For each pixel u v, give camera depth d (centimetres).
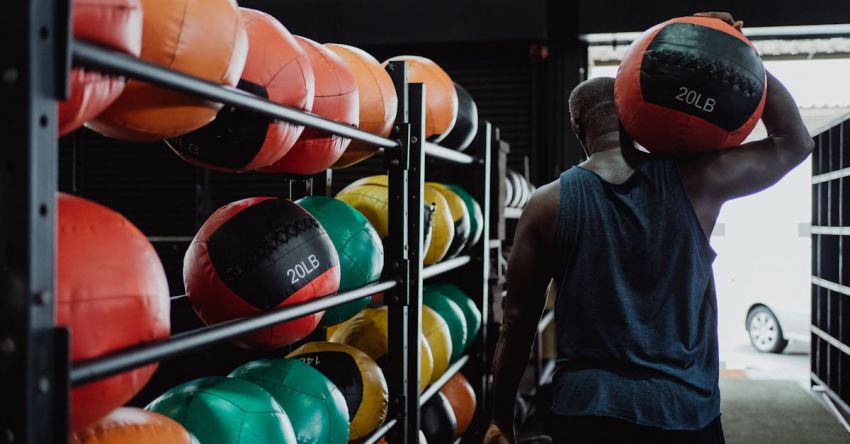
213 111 133
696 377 150
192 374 296
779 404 557
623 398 148
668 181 156
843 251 529
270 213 170
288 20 582
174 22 122
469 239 326
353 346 248
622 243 155
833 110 918
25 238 86
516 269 168
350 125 187
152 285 113
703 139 154
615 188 158
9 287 87
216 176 591
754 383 628
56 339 90
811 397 579
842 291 521
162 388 301
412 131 230
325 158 184
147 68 105
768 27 535
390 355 228
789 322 759
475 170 349
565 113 573
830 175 569
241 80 147
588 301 155
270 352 274
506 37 567
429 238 258
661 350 150
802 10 531
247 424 157
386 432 220
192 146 156
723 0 539
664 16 546
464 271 350
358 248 205
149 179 595
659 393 147
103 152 599
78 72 98
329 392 190
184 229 594
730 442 462
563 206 159
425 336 273
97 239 107
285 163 182
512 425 180
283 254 164
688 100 150
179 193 593
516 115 583
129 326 108
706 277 156
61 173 593
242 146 153
